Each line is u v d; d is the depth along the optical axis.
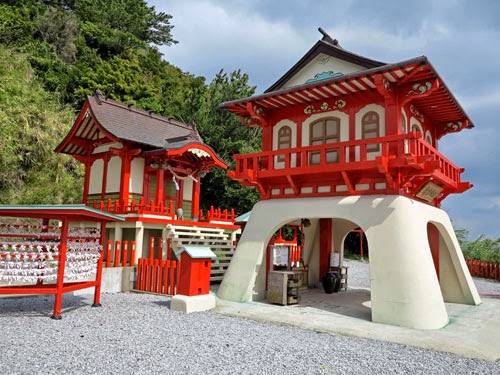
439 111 12.61
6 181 20.25
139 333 7.49
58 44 35.88
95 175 18.64
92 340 6.91
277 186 12.48
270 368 5.74
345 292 14.30
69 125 24.67
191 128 20.80
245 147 27.64
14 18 32.88
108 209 15.95
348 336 7.80
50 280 11.88
